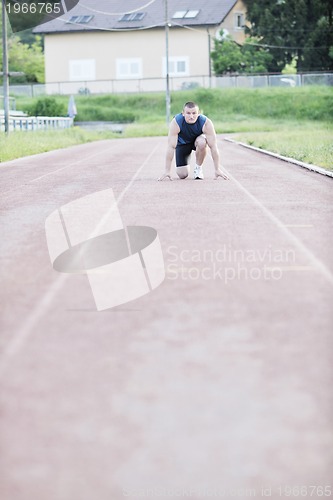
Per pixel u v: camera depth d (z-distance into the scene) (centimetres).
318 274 1758
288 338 1260
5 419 941
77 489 769
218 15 18175
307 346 1216
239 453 839
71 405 980
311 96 16938
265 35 18375
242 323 1354
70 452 846
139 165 5422
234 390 1026
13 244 2217
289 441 867
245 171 4722
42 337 1291
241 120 16375
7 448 860
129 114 16675
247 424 915
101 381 1068
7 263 1944
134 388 1038
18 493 764
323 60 18088
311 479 786
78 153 7244
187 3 18775
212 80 17838
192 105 3956
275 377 1075
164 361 1151
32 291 1631
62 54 19400
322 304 1482
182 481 781
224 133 13275
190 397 1002
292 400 988
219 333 1295
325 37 17900
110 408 967
